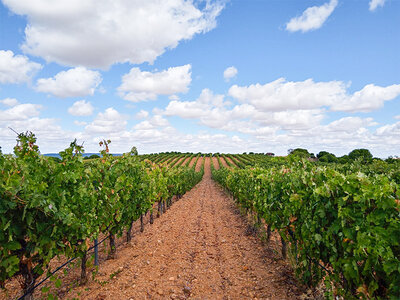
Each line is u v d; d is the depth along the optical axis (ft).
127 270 17.67
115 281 15.87
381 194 7.89
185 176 64.08
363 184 9.08
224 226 31.22
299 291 13.74
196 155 268.62
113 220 19.22
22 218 9.03
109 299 13.69
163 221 34.65
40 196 9.46
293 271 16.21
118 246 23.75
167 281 16.03
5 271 9.43
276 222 18.06
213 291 14.82
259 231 26.25
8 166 10.24
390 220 7.64
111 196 18.86
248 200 29.73
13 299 13.34
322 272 11.96
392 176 17.95
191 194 71.41
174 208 46.32
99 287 15.05
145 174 27.84
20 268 10.58
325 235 10.69
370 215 8.23
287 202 16.42
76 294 14.17
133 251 21.89
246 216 35.73
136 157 25.36
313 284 12.64
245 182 33.37
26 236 10.32
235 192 43.29
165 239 25.52
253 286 15.08
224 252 21.50
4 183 9.01
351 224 9.20
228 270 17.74
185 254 21.15
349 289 9.58
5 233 9.21
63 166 13.56
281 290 14.12
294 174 16.22
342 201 9.38
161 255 20.77
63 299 13.56
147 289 14.87
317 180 12.62
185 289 14.64
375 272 8.36
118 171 21.27
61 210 11.02
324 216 10.84
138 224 33.63
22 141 12.20
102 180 18.60
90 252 21.75
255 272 17.01
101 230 18.07
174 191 47.91
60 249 12.09
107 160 20.68
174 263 19.16
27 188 9.68
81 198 14.37
